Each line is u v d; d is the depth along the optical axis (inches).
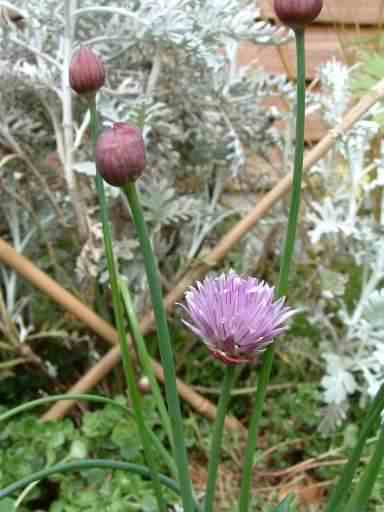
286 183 16.3
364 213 19.9
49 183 17.9
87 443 14.9
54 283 15.8
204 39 15.5
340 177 18.7
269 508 14.0
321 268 17.9
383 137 19.1
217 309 7.4
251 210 17.3
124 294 10.6
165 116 17.3
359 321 17.3
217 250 16.6
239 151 17.3
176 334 18.7
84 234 16.1
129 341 16.3
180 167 18.8
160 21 14.5
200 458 16.8
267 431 17.7
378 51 18.6
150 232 17.6
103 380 17.6
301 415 17.5
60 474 14.2
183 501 8.6
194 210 17.0
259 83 18.6
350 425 16.6
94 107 8.2
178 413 8.2
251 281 7.9
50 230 18.6
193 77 17.2
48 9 14.9
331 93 17.8
